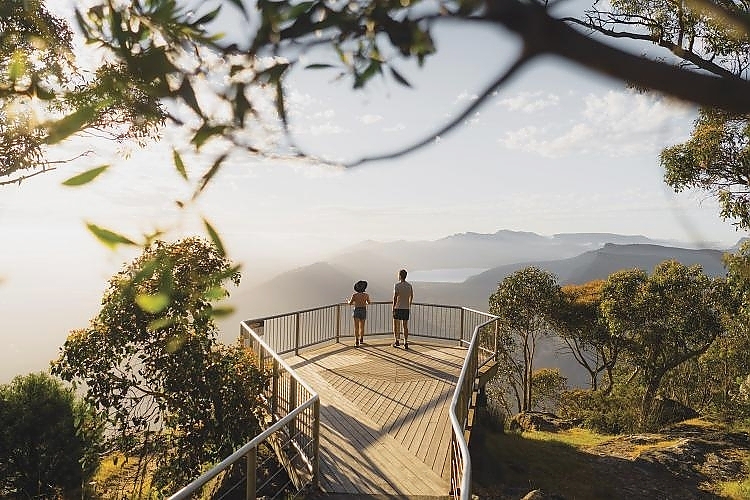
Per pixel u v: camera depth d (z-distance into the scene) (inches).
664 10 197.8
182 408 339.9
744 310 529.3
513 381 1259.8
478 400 441.1
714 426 629.0
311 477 251.6
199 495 321.1
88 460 370.3
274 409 364.2
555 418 854.5
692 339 901.8
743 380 671.8
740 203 381.4
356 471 269.0
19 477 366.6
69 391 398.0
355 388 413.4
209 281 37.5
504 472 402.9
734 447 522.6
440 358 510.6
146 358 340.8
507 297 1180.5
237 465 325.7
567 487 404.8
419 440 309.7
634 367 1093.8
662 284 910.4
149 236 30.1
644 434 618.2
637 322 932.0
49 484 365.1
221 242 31.7
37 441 367.9
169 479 339.0
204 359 341.1
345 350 538.6
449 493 246.5
